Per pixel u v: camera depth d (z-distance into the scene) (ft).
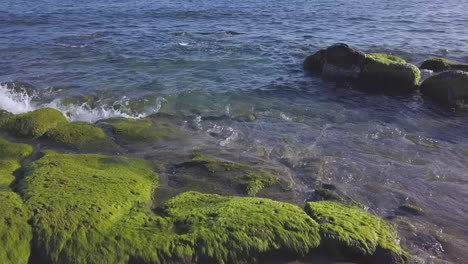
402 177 31.24
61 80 57.06
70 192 23.97
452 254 22.67
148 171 29.94
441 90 49.83
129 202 24.32
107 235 21.22
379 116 45.55
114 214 22.82
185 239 21.45
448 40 86.17
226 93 52.90
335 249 22.47
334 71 58.39
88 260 20.30
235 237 21.77
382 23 110.83
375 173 31.76
